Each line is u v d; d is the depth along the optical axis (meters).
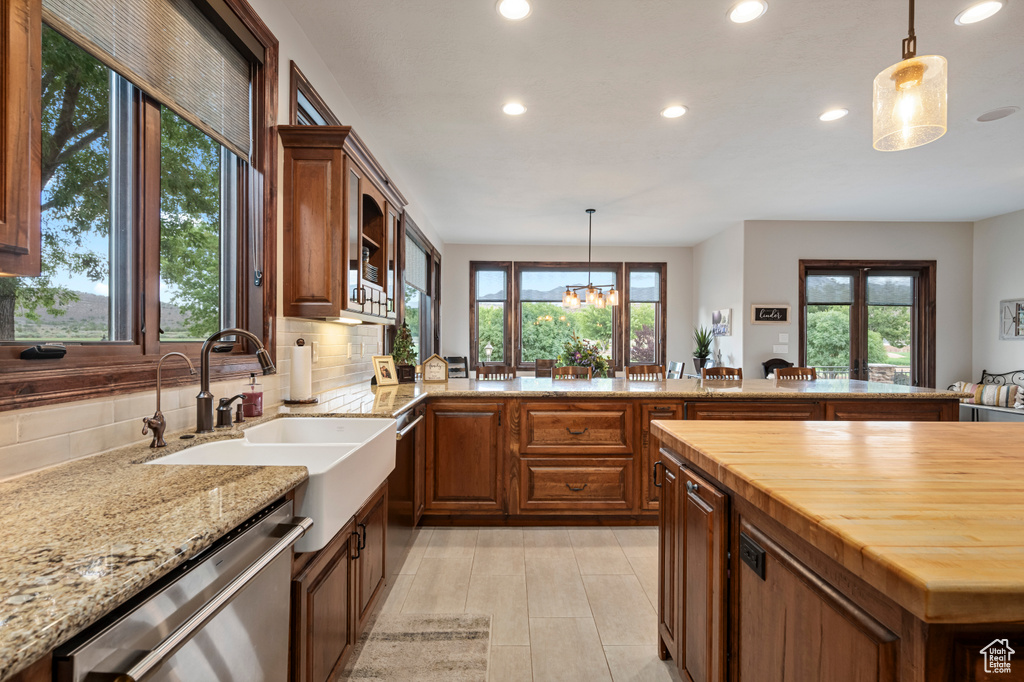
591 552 2.75
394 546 2.26
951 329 6.39
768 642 1.09
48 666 0.53
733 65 2.80
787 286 6.33
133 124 1.51
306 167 2.32
